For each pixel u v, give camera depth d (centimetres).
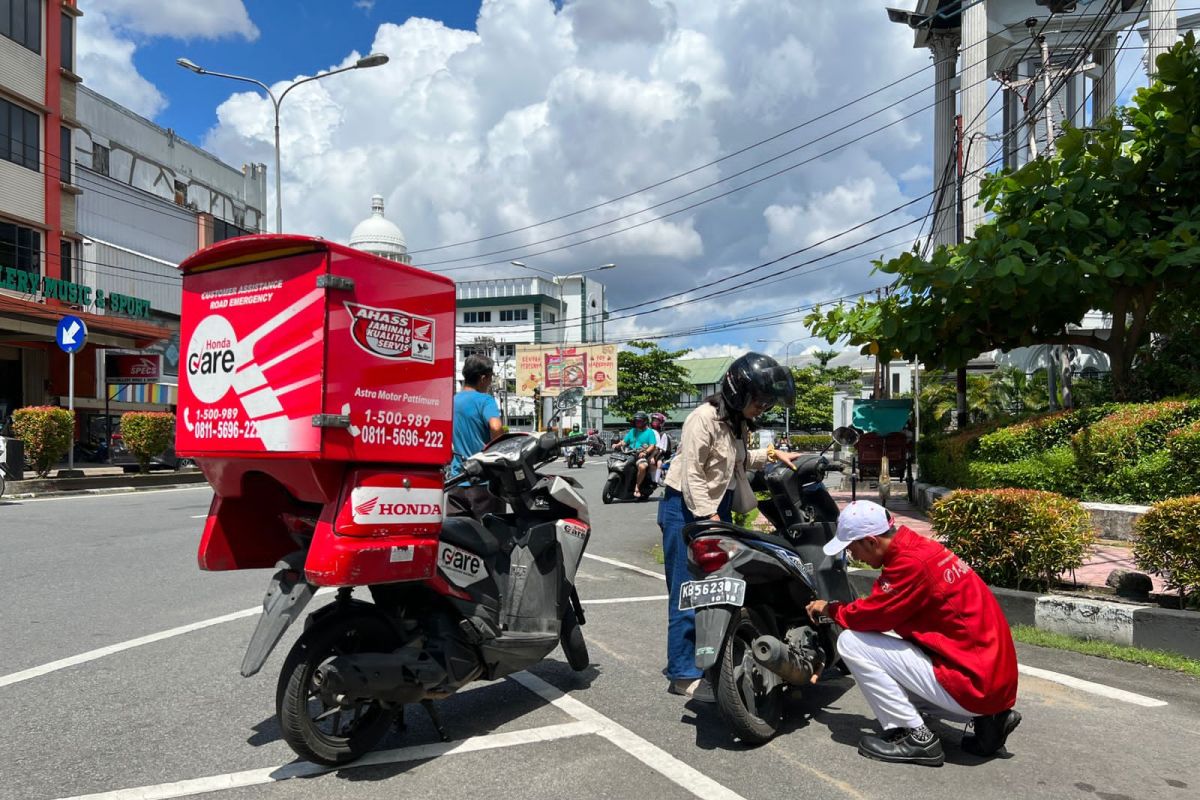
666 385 6288
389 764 362
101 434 2752
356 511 343
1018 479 1055
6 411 2455
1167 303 1266
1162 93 1080
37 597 695
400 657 356
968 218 2572
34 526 1149
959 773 356
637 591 748
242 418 355
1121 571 639
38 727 401
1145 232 1080
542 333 7094
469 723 416
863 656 378
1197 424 927
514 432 473
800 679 393
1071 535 615
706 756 373
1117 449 981
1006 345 1245
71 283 2519
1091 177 1103
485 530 436
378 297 355
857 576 720
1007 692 366
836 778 350
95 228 2994
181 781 341
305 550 365
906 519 1209
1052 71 1823
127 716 418
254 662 321
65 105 2655
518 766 361
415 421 370
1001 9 2641
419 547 367
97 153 3055
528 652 432
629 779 347
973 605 372
